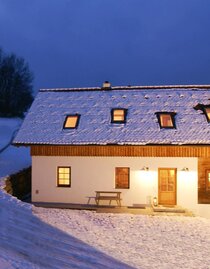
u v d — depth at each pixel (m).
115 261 9.94
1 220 8.78
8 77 64.06
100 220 16.41
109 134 19.69
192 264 10.83
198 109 20.75
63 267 7.18
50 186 20.06
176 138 18.91
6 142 41.97
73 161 19.84
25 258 6.71
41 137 20.12
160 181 19.20
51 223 14.77
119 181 19.58
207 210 18.81
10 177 20.58
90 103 22.33
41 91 24.12
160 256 11.48
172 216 17.45
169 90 22.67
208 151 18.81
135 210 18.22
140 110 21.19
